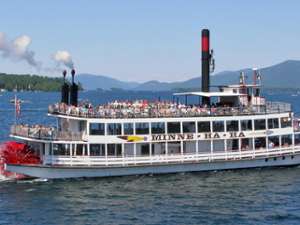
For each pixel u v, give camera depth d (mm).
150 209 42969
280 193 48688
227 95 61781
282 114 61219
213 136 57750
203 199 46219
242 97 62750
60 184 51219
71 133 53188
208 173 56906
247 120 59312
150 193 48156
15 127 55781
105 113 54188
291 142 61875
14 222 39375
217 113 58219
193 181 53094
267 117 60250
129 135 54875
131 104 57375
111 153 54469
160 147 56219
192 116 57094
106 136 54156
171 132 56375
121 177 54406
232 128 58750
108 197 46625
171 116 56312
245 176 55750
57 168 52594
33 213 41688
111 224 38969
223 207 43812
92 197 46562
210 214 41750
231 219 40531
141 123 55312
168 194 47844
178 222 39625
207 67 66250
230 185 51594
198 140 57312
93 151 53875
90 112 53781
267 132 60250
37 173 52406
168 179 53844
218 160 57438
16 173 52531
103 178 53938
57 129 55594
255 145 60000
